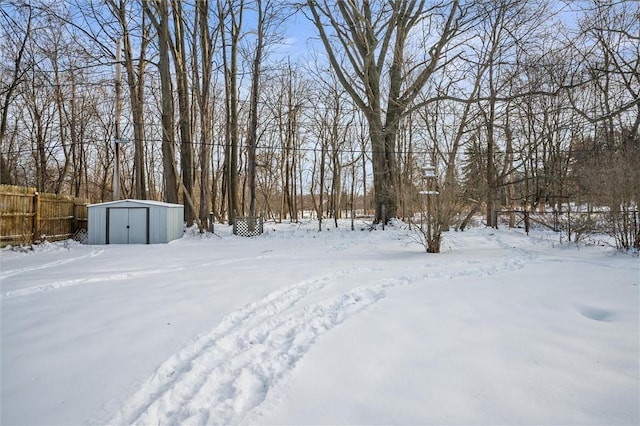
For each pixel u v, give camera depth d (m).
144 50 18.70
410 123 21.42
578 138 21.16
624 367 2.88
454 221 10.45
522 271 6.89
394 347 3.32
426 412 2.30
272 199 37.44
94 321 4.04
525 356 3.10
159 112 19.89
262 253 10.16
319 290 5.46
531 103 20.14
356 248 11.08
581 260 7.91
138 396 2.53
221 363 3.07
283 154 29.61
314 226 19.17
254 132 17.53
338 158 27.50
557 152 20.88
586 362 2.98
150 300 4.92
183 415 2.35
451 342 3.43
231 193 19.03
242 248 11.58
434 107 17.91
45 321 4.05
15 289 5.62
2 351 3.23
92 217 13.48
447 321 4.04
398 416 2.26
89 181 28.59
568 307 4.52
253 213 17.12
